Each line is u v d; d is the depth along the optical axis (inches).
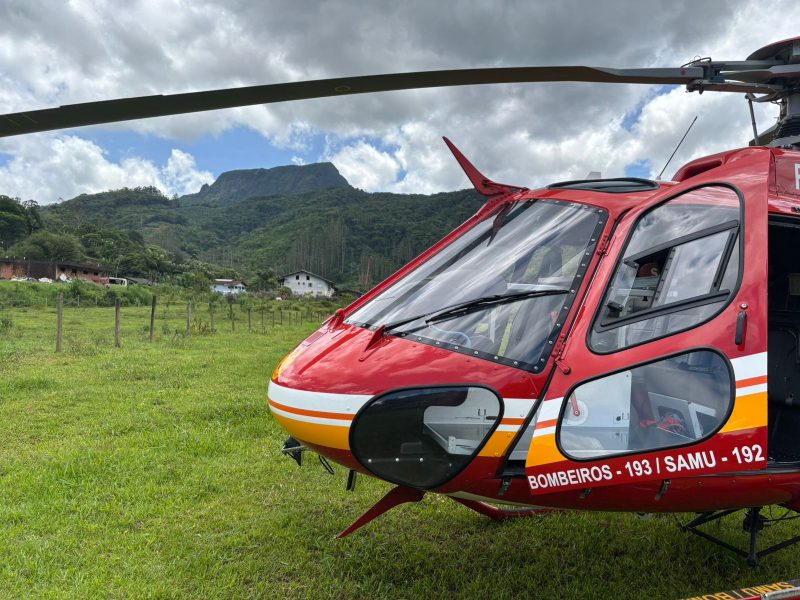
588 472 92.1
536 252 113.4
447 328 106.7
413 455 99.7
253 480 190.1
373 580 131.1
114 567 132.6
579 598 127.0
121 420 249.4
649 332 97.9
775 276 143.6
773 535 159.8
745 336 91.2
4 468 189.8
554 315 103.2
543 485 93.4
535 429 95.4
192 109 91.7
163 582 126.3
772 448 134.6
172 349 487.2
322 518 163.3
